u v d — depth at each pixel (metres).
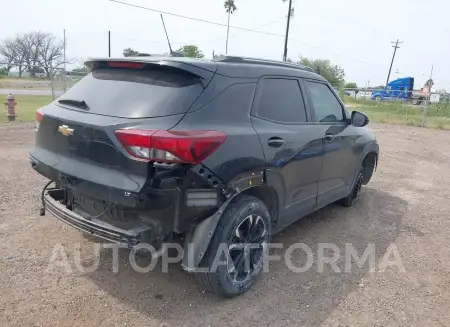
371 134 5.64
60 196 3.45
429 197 6.44
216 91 3.01
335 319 3.05
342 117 4.82
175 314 2.99
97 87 3.23
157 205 2.65
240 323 2.93
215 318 2.97
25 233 4.11
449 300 3.40
